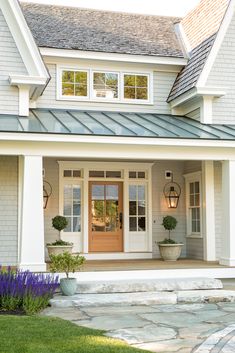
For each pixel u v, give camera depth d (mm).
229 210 13531
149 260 15812
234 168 13570
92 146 12633
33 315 9211
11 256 13141
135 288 11703
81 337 7281
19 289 9938
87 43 16469
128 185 17094
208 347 6949
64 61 16281
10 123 12688
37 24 17141
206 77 14977
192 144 13008
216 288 12219
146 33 18250
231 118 15398
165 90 17141
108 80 16719
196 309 10125
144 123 14695
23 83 13500
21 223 12266
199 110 15570
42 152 12281
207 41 15898
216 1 17031
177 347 7016
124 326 8391
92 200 16938
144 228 17188
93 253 16438
